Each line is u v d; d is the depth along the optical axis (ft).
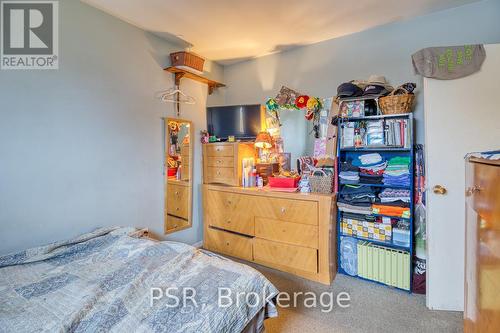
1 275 4.69
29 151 5.83
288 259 8.05
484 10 6.88
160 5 6.90
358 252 7.73
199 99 10.37
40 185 5.99
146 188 8.36
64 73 6.38
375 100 7.55
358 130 7.66
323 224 7.47
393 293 7.00
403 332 5.47
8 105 5.54
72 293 4.08
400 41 7.93
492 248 2.67
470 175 3.62
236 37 8.89
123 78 7.67
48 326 3.29
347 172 7.74
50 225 6.16
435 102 6.11
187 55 8.75
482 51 5.72
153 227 8.58
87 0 6.64
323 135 9.01
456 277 6.12
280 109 10.01
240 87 11.28
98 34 7.04
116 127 7.51
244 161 9.61
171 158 9.12
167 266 4.74
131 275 4.58
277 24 8.02
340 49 8.92
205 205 10.00
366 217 7.52
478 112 5.81
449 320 5.84
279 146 10.02
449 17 7.27
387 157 7.92
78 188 6.66
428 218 6.29
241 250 9.05
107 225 7.29
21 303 3.82
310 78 9.53
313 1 6.81
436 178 6.18
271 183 8.91
